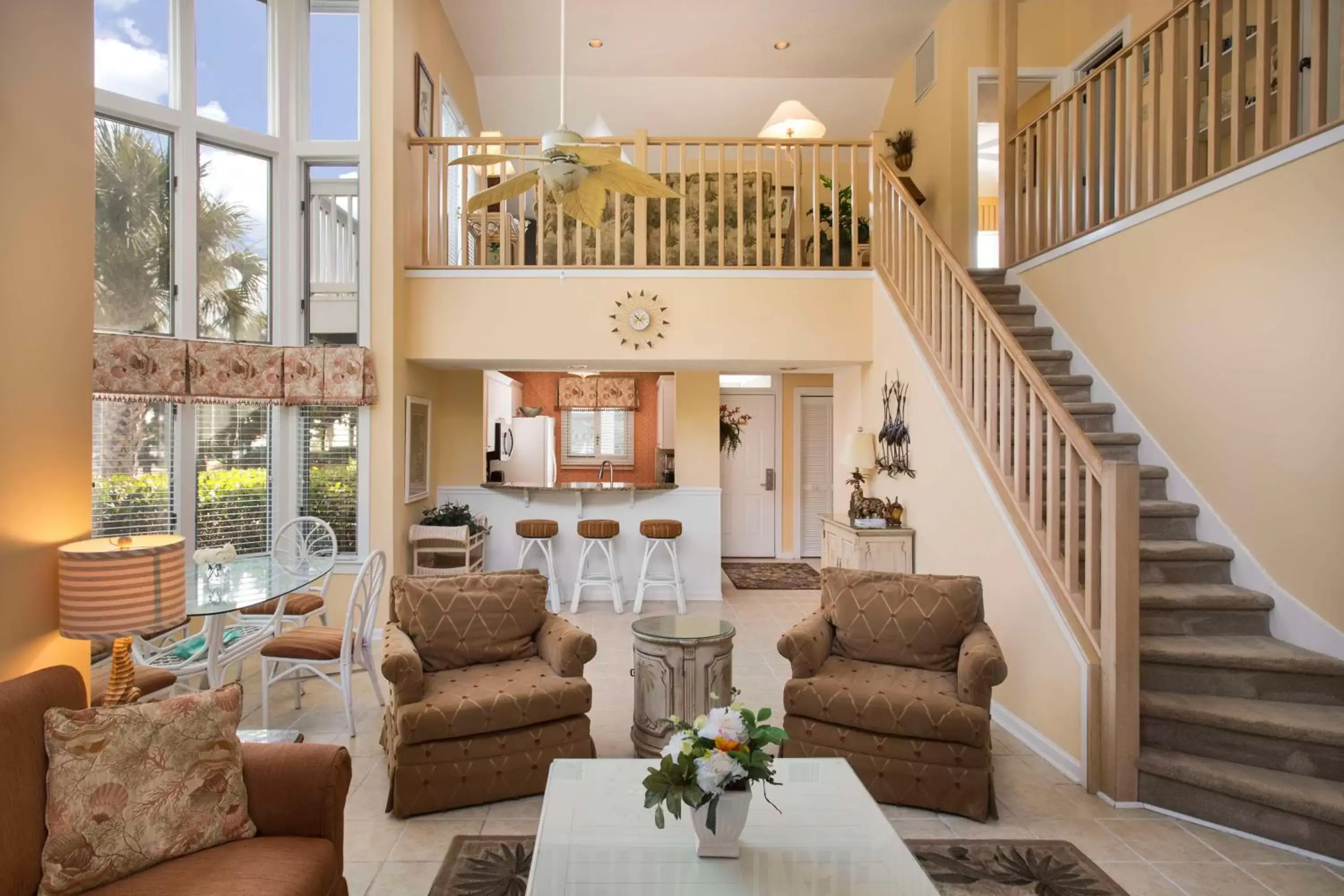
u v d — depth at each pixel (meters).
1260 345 3.49
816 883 1.76
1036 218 5.52
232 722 1.97
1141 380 4.29
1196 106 3.93
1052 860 2.56
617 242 5.46
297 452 5.18
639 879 1.77
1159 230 4.14
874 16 6.82
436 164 6.23
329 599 5.16
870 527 5.10
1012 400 4.09
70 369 2.23
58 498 2.17
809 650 3.15
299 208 5.21
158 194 4.67
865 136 8.35
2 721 1.65
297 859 1.80
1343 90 3.12
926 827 2.79
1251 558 3.56
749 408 9.47
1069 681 3.21
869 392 5.75
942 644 3.25
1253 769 2.83
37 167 2.10
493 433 7.70
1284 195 3.36
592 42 7.24
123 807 1.74
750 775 1.85
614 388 10.05
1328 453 3.17
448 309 5.44
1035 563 3.49
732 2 6.59
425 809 2.85
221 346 4.75
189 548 4.76
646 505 6.69
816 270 5.53
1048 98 7.01
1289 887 2.41
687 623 3.52
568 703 3.06
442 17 6.58
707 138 5.45
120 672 2.25
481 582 3.46
